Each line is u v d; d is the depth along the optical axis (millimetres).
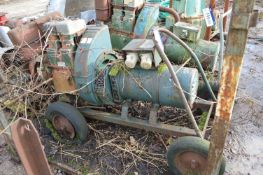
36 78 3002
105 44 2787
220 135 1726
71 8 4988
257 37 5652
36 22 2908
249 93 3760
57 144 2943
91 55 2594
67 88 2820
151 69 2449
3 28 3414
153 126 2615
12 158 2799
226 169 2611
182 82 2334
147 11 3438
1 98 3137
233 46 1457
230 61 1498
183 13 3912
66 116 2744
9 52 3227
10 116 3193
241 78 4148
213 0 4160
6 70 3105
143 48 2275
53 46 2658
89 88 2658
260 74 4262
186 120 3061
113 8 3520
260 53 4988
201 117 2752
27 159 1498
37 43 2926
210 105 2809
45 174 1598
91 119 3184
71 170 2598
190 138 2225
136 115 3121
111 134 3021
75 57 2607
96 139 2961
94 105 2959
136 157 2721
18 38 2807
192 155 2227
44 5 8422
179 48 3398
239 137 2990
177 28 3371
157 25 3672
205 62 3352
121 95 2664
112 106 3025
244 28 1392
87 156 2768
